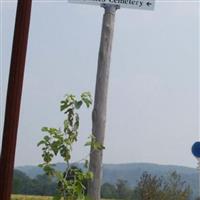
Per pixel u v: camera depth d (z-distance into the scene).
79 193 9.56
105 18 11.69
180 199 19.47
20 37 8.20
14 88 8.09
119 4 11.55
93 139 10.20
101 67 11.72
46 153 9.53
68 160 9.59
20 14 8.24
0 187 7.90
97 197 11.25
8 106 8.04
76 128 9.65
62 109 9.71
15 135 8.02
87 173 9.67
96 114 11.59
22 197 14.02
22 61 8.16
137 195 19.69
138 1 11.51
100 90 11.67
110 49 11.77
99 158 11.34
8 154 7.95
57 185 9.55
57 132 9.57
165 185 19.72
